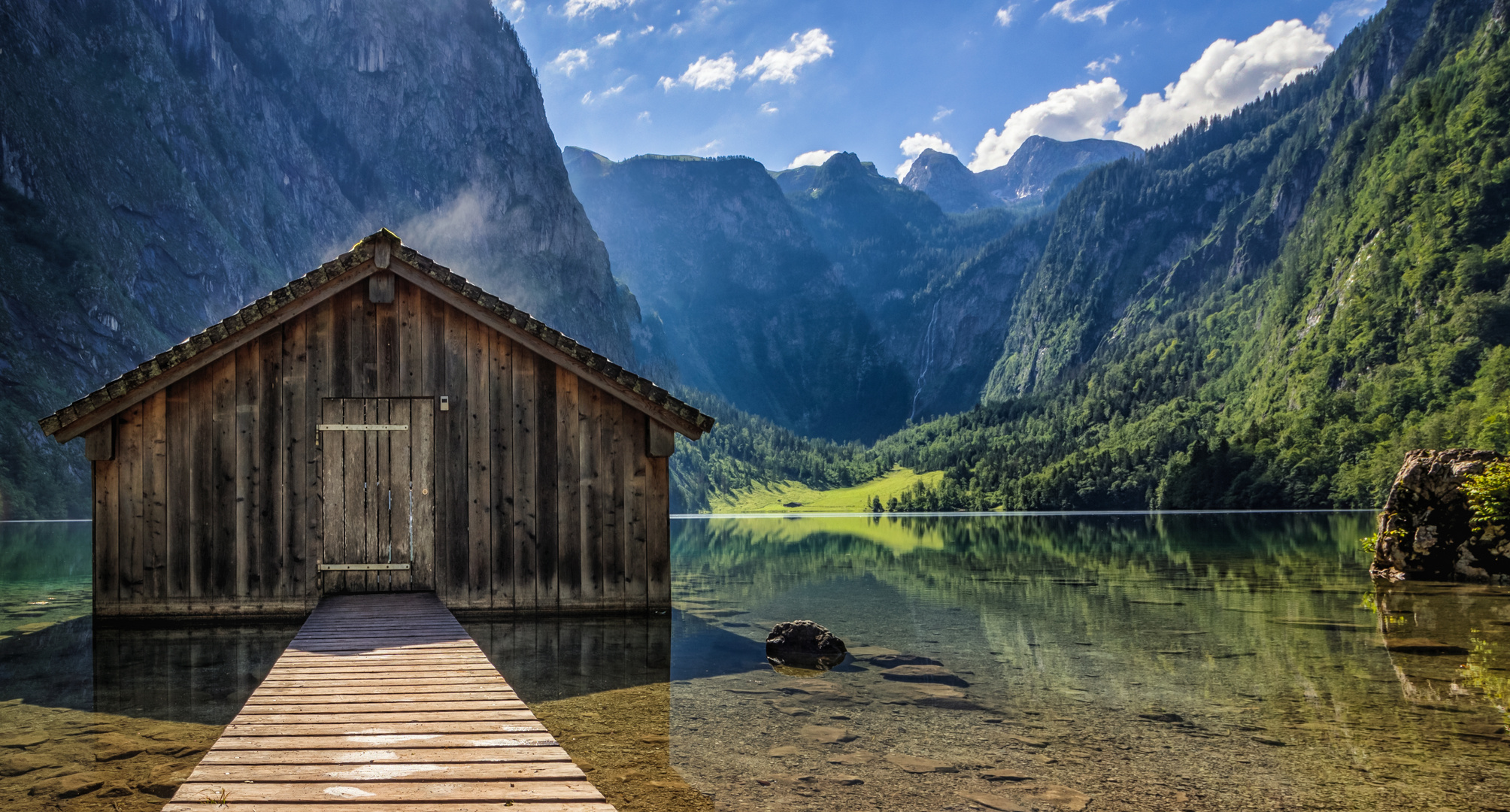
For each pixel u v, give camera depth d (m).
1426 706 6.86
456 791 4.15
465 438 12.08
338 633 8.58
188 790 4.14
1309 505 104.25
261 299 11.55
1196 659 8.98
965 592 15.62
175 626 11.11
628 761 5.57
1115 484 145.25
